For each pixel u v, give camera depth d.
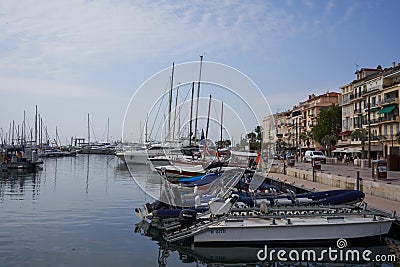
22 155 49.44
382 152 59.31
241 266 12.05
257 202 16.19
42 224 16.30
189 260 12.28
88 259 11.97
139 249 13.17
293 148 96.38
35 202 22.09
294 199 16.56
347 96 73.88
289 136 106.12
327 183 27.62
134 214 18.48
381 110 59.09
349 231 13.55
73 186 30.20
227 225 13.35
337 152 73.19
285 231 13.40
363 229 13.64
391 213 14.80
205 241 13.38
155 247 13.45
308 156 60.62
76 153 97.06
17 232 14.88
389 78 59.81
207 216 14.98
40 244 13.38
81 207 20.41
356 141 65.31
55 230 15.31
